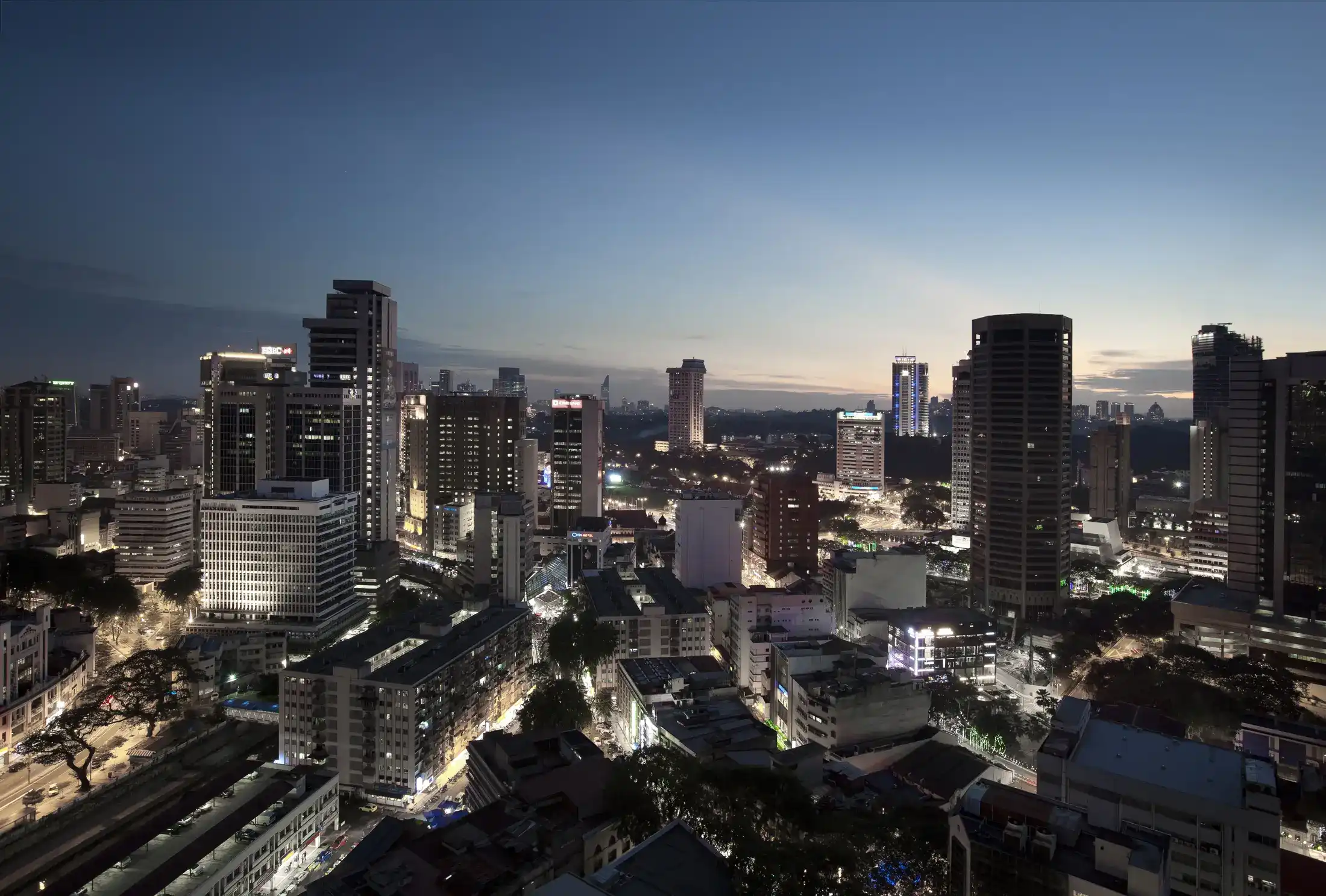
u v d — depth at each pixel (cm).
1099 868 9862
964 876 10938
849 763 16650
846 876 11044
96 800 18400
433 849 11488
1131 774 13500
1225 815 12475
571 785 13438
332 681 19112
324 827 16388
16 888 15138
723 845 11950
